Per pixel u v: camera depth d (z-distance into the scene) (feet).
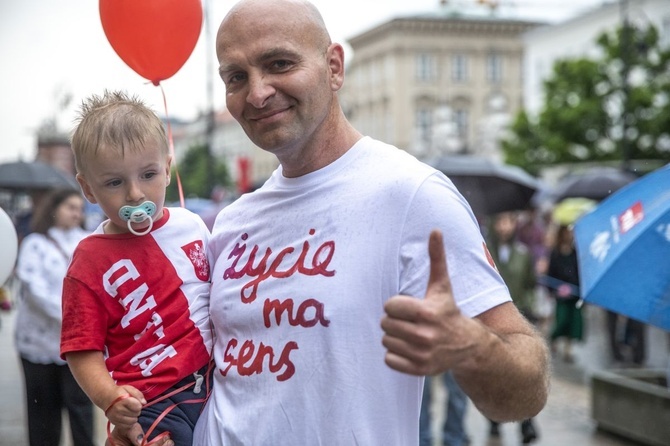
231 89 6.59
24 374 15.53
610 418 23.59
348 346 6.12
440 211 6.10
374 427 6.07
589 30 143.02
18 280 15.48
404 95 186.91
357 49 204.13
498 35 189.78
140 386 6.68
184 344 6.84
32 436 15.52
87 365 6.68
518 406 5.67
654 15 126.41
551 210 55.47
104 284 6.81
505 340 5.59
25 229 29.84
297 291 6.33
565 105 106.01
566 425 24.48
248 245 6.85
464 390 5.66
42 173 29.37
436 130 84.23
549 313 40.11
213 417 6.64
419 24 186.09
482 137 106.73
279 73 6.37
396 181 6.26
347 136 6.74
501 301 5.99
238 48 6.40
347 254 6.26
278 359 6.31
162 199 6.95
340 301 6.16
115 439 6.61
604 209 12.77
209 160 94.02
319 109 6.46
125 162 6.64
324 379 6.14
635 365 35.09
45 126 53.26
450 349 5.03
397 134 186.80
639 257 11.75
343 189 6.48
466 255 6.04
